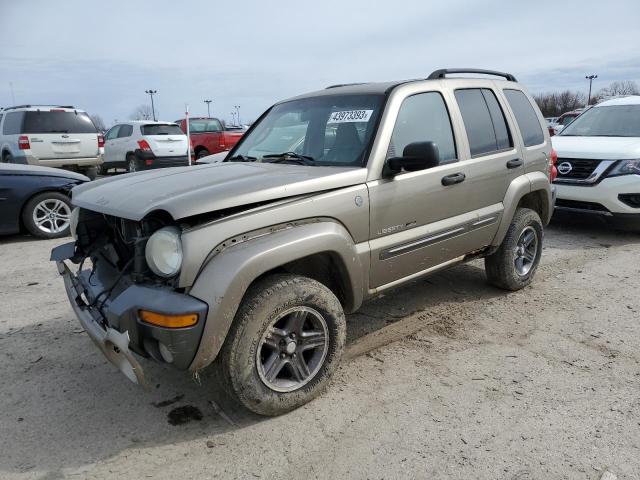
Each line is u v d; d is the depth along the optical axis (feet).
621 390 10.65
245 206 9.30
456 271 18.47
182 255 8.47
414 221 12.03
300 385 10.08
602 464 8.45
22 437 9.52
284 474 8.43
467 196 13.35
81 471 8.59
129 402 10.63
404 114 12.05
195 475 8.46
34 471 8.60
